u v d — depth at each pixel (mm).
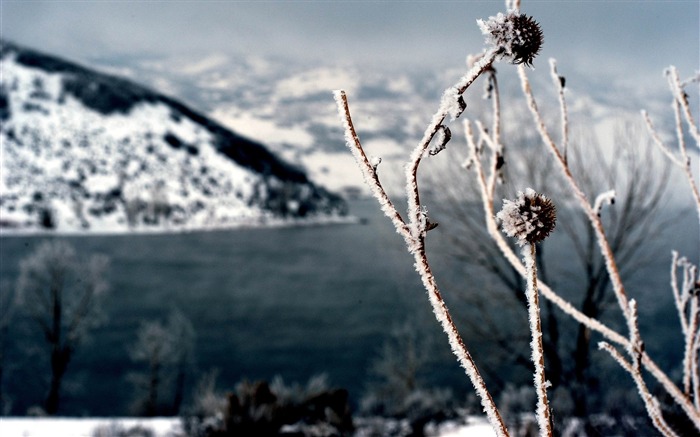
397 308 60500
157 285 74250
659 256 8953
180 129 186250
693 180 1606
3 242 97688
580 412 7207
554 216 879
